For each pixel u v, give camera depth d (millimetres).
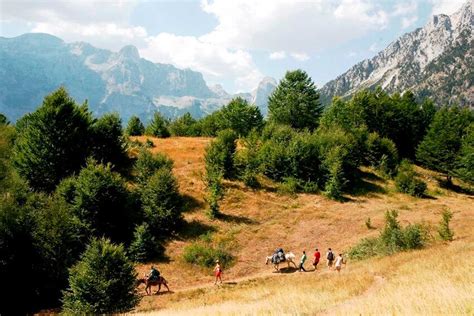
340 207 50000
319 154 58875
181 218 41656
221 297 25906
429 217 46125
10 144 51250
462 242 32969
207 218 43844
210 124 90812
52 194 39938
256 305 17797
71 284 23984
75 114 45125
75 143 44500
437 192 61781
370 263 29422
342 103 88000
